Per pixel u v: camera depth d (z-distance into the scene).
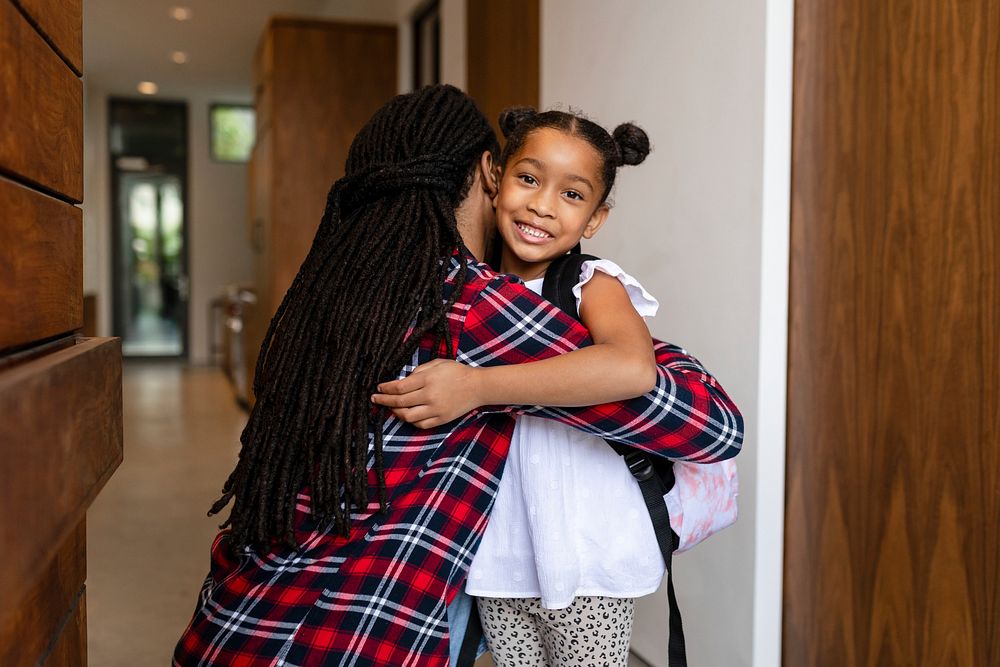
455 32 4.12
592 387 0.94
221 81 9.59
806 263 1.86
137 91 10.14
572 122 1.12
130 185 10.57
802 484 1.88
